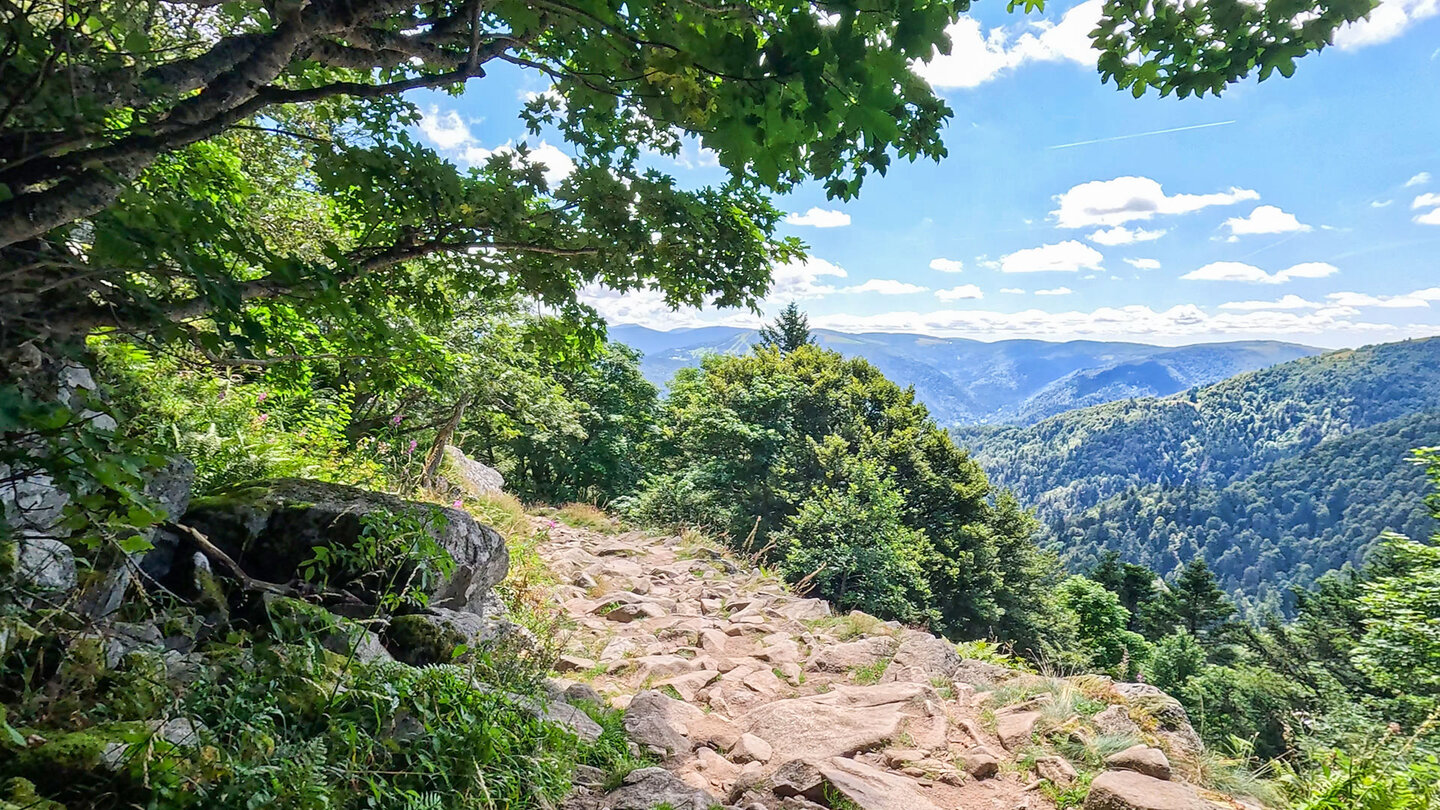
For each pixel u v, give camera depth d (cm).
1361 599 1521
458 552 514
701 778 431
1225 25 242
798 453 2741
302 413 797
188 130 176
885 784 421
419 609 459
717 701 578
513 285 465
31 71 152
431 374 566
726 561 1308
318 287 191
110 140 167
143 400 499
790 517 2122
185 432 516
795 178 224
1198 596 4144
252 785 220
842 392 3344
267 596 354
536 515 1571
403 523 401
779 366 3600
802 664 700
